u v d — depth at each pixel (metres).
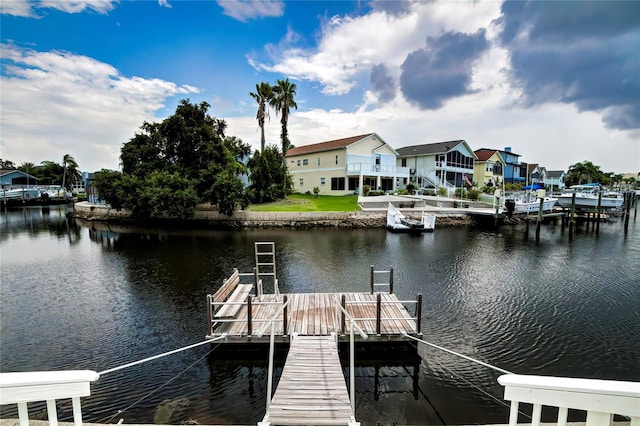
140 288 11.16
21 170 70.31
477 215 28.62
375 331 6.69
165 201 26.27
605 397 1.62
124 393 5.58
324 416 4.07
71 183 65.94
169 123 29.23
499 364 6.54
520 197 35.16
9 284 11.65
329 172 38.19
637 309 9.34
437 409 5.19
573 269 13.78
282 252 16.89
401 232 23.66
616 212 32.84
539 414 1.74
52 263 14.70
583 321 8.54
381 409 5.18
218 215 28.08
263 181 33.00
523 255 16.38
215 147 30.64
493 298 10.23
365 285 11.52
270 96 37.88
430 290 11.02
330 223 26.52
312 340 6.35
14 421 3.05
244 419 4.95
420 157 43.06
